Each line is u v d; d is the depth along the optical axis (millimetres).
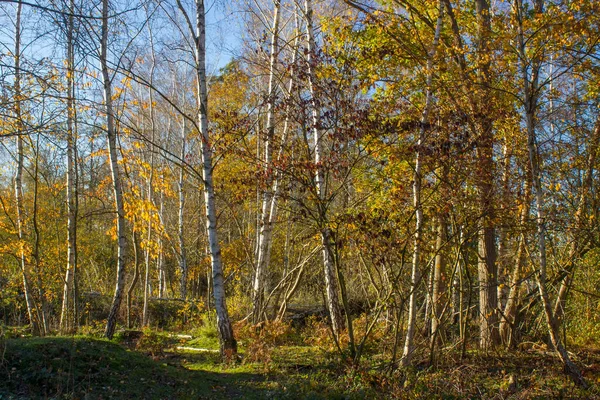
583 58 9438
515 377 8523
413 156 9156
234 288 23266
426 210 9117
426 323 11562
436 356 9758
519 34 9031
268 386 8438
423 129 8477
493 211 8984
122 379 7508
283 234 19312
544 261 8977
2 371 6801
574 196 10516
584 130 10375
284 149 9562
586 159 10367
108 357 8094
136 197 16562
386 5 11953
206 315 16891
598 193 10500
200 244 26922
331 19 11328
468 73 9844
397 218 9109
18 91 7941
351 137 8211
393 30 10867
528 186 9539
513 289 11406
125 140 18219
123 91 15070
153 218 16500
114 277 23922
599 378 8883
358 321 13148
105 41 11719
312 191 8484
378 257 9156
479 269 11781
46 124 10398
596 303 12516
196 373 9172
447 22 11766
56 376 6941
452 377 8508
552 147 10430
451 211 8859
